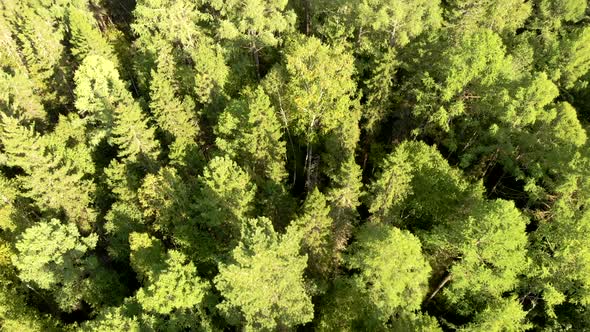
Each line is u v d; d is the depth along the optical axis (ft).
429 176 120.88
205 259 123.95
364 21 144.87
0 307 111.24
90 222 144.05
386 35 151.43
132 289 139.03
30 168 130.31
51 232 113.50
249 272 82.64
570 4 171.94
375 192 114.01
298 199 148.36
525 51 157.69
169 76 165.99
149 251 115.55
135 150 136.56
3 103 164.86
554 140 120.57
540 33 192.34
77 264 126.41
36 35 188.96
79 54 193.98
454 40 147.84
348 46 156.56
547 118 120.26
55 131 163.12
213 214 117.39
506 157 127.34
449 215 115.85
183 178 140.67
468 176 137.39
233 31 158.92
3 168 168.45
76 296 123.54
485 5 154.61
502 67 132.87
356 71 148.56
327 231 108.17
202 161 145.38
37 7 213.87
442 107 127.34
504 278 93.45
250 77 178.40
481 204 99.04
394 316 97.19
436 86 131.13
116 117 129.70
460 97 135.13
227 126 136.46
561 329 99.25
